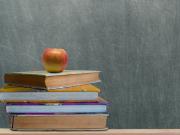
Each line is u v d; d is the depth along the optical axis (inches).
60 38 65.7
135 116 66.5
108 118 66.4
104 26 66.1
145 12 66.4
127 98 66.4
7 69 65.2
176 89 66.6
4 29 65.2
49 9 65.6
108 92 66.3
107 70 66.2
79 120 53.7
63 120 53.5
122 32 66.2
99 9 66.0
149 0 66.4
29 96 53.6
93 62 66.1
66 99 54.1
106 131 54.2
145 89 66.4
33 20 65.5
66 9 65.7
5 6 65.3
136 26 66.3
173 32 66.6
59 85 53.2
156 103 66.5
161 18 66.4
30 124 53.2
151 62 66.4
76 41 65.9
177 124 66.6
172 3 66.6
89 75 56.6
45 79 51.9
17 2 65.4
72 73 54.4
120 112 66.4
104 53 66.1
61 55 55.0
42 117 53.2
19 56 65.4
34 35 65.5
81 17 65.9
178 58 66.6
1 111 65.4
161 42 66.4
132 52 66.3
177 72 66.6
